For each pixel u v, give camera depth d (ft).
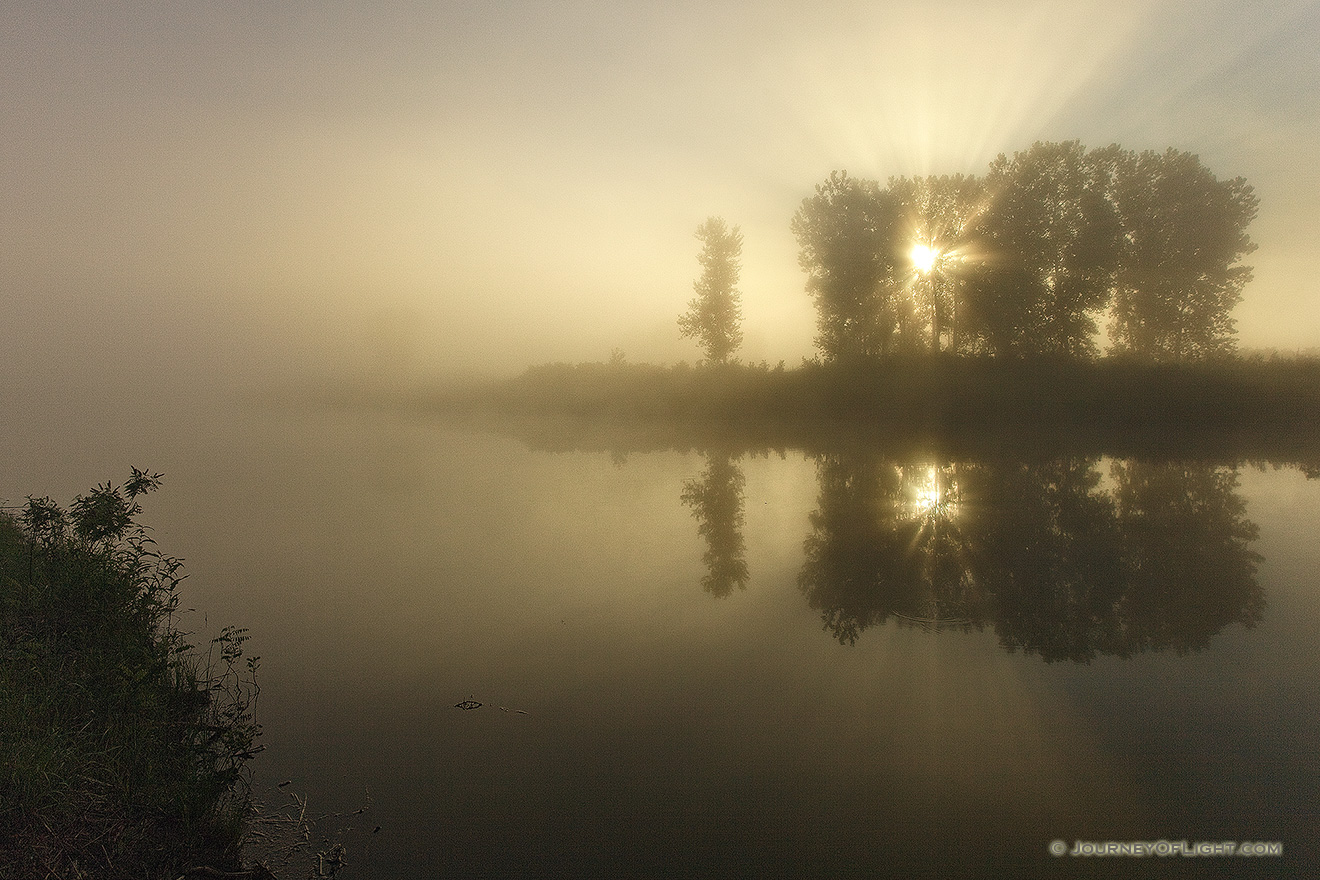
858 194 116.88
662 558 36.73
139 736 16.61
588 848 13.97
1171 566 33.42
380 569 34.81
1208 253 113.80
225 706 20.29
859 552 37.14
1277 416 97.76
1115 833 14.32
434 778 16.62
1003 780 16.40
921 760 17.31
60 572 24.30
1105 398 103.50
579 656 24.02
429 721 19.47
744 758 17.52
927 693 21.02
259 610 28.63
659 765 17.21
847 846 13.99
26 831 12.94
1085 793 15.84
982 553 36.47
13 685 17.01
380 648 24.68
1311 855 13.47
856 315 122.11
